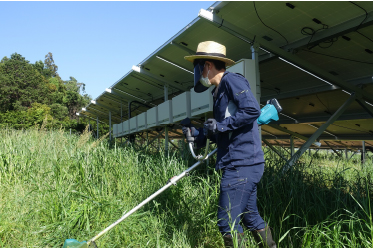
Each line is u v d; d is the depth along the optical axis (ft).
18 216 11.00
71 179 14.87
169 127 31.83
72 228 10.44
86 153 18.11
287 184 13.08
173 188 13.12
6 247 9.30
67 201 11.98
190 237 10.28
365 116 24.68
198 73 8.87
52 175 15.38
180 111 24.67
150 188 14.10
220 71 8.71
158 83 35.96
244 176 8.12
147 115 33.73
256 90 17.07
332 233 8.57
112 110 62.13
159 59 28.09
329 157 41.27
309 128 33.86
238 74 8.27
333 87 21.84
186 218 11.39
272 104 8.87
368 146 41.93
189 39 21.98
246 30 18.47
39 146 20.90
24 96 149.38
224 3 15.99
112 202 12.34
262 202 12.09
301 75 22.25
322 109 26.94
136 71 32.37
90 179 14.79
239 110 7.87
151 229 10.85
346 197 11.41
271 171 14.80
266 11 16.22
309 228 9.98
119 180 15.43
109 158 18.12
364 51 17.71
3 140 22.11
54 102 169.68
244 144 8.18
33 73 156.35
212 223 11.07
